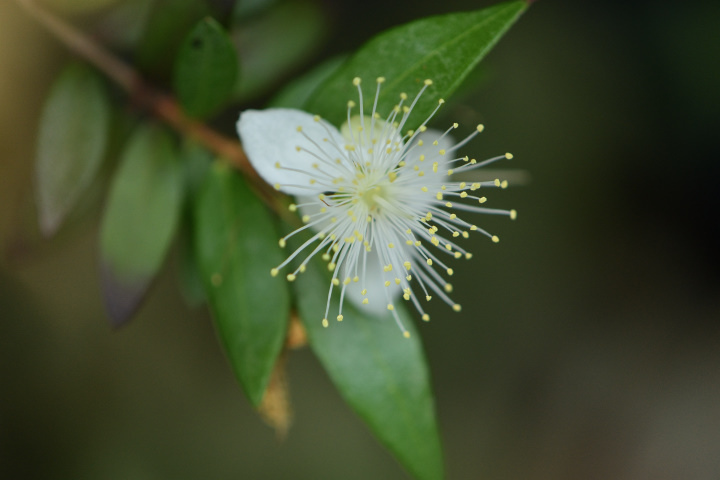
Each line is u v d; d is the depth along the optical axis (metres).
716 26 0.24
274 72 0.22
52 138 0.21
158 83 0.21
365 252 0.21
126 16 0.22
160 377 0.24
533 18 0.24
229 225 0.21
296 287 0.21
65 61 0.23
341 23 0.24
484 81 0.22
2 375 0.24
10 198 0.22
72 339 0.24
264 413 0.21
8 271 0.24
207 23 0.20
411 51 0.20
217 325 0.21
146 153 0.21
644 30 0.24
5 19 0.22
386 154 0.20
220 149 0.21
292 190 0.20
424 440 0.21
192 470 0.24
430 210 0.21
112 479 0.24
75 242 0.24
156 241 0.21
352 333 0.21
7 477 0.24
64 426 0.24
